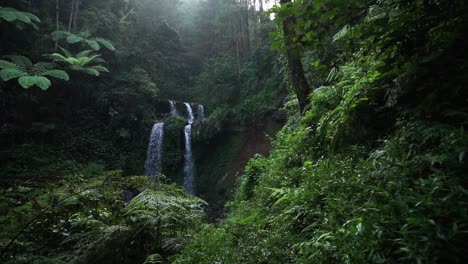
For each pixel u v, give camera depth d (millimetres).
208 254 2713
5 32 13664
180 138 15773
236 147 13500
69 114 14883
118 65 18266
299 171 3727
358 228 1525
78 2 17531
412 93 2352
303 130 4523
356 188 2176
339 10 1767
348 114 3207
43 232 3139
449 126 1830
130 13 20609
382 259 1373
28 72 12656
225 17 20781
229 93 17422
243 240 2781
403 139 2162
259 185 4852
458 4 1660
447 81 1990
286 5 1809
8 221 3062
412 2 1815
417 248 1268
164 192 3906
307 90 5031
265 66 15875
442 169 1716
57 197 3240
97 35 17734
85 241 3043
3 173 10547
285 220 2693
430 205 1407
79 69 14312
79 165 12797
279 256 2139
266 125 12539
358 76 3537
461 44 1928
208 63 21938
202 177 14172
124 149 15508
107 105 15859
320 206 2461
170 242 3541
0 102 12398
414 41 1878
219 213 11148
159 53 21812
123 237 3209
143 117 16484
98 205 3811
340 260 1621
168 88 20734
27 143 12672
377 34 1845
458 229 1265
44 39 15125
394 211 1570
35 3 15695
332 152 3346
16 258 2451
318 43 2010
